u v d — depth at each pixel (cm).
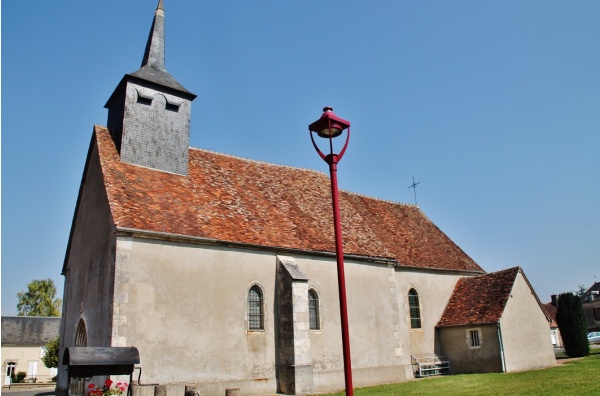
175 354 1412
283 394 1548
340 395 1512
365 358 1859
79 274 1766
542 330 2241
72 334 1741
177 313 1449
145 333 1375
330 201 2250
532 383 1518
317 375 1694
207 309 1514
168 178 1766
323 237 1927
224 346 1517
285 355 1608
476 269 2591
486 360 2058
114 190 1535
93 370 1146
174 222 1541
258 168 2183
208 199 1769
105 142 1752
